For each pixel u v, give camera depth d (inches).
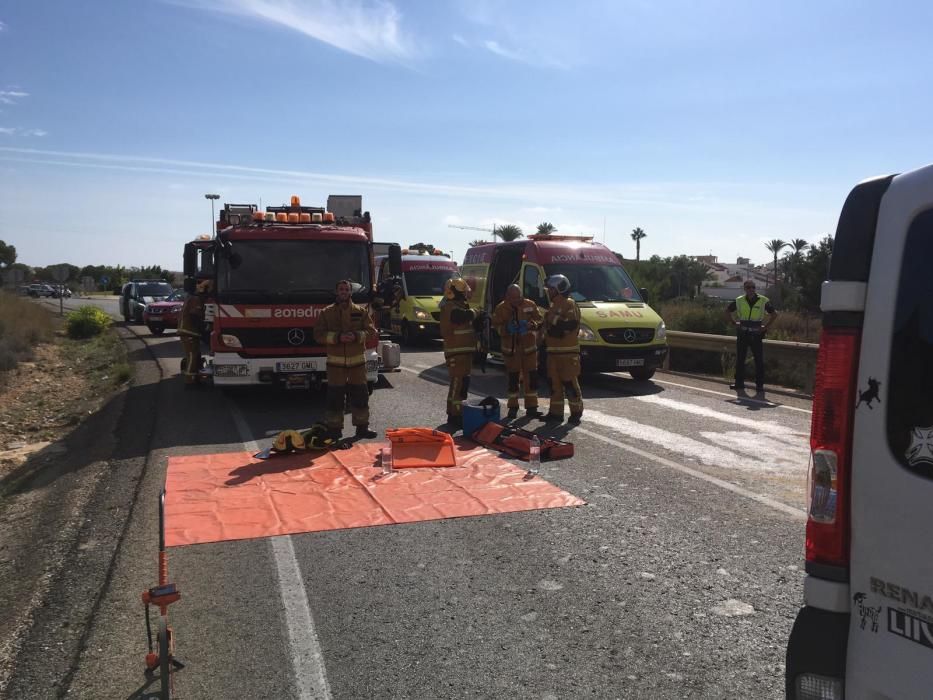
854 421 82.6
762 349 486.3
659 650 154.1
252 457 310.8
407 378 553.0
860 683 81.3
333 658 151.5
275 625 165.6
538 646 155.9
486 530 224.5
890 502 79.0
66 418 453.4
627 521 231.8
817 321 861.8
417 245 932.6
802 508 244.4
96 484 279.1
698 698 136.7
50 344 960.3
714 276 3727.9
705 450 323.3
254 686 141.5
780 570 194.1
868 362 81.7
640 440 342.6
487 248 652.1
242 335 413.7
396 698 137.1
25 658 152.5
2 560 211.6
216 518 234.4
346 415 408.5
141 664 149.3
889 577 78.9
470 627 164.2
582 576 190.9
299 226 441.1
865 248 82.9
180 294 1255.5
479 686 141.1
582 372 516.4
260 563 199.9
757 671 145.8
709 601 176.4
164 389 508.4
